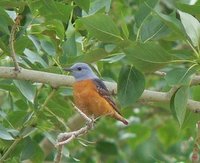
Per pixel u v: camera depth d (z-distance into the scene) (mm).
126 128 19188
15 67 11523
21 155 12703
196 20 10539
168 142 19531
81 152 18047
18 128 12992
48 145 15758
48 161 15242
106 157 18609
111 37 11406
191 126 12664
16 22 11109
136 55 11016
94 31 11320
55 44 12828
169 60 11062
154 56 10992
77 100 12602
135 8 16641
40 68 12523
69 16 11773
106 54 12109
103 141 17719
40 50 13562
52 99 13656
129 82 11828
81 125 15727
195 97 13023
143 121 20219
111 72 17000
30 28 12953
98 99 12430
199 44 10781
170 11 16328
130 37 12766
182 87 10852
